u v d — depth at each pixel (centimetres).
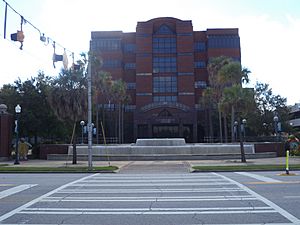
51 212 892
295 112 8681
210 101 6128
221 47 8419
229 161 3008
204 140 7656
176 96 8212
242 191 1209
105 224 764
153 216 837
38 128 4000
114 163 2931
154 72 8319
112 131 7938
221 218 806
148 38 8369
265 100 5841
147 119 7756
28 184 1502
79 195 1169
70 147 3681
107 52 8531
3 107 3562
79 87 2778
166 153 3534
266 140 5841
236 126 6366
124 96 7156
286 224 741
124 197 1117
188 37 8356
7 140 3525
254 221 772
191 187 1341
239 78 4966
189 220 792
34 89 4069
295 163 2647
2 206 978
